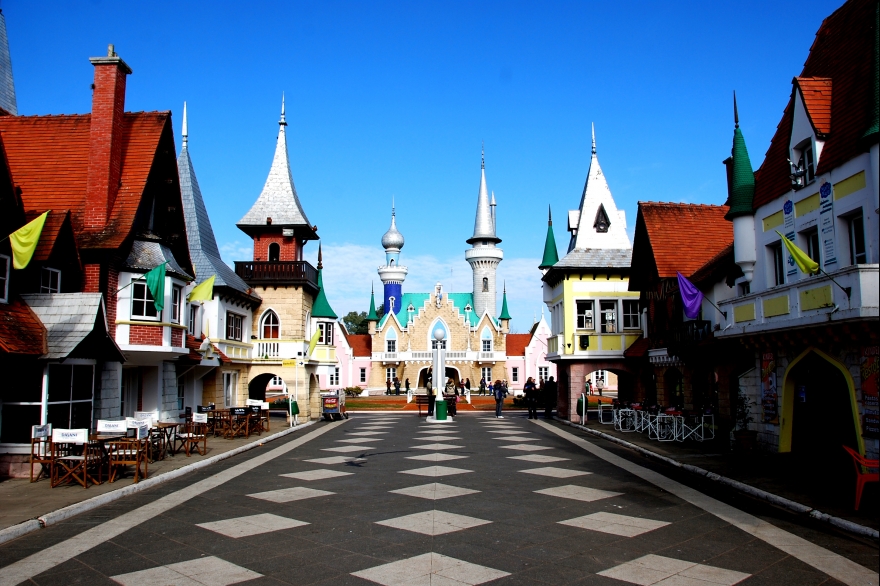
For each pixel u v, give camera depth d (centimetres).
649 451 1758
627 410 2420
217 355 2634
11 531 895
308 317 3538
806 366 1485
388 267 8956
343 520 987
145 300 1914
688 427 2008
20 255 1305
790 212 1545
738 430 1634
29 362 1387
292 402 2767
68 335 1416
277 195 3819
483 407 4406
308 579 718
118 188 1942
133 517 1014
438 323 7944
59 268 1672
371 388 7881
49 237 1564
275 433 2395
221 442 2069
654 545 847
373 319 8094
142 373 2017
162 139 2105
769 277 1658
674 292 2377
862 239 1299
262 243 3784
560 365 3291
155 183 2080
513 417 3497
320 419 3369
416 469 1500
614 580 712
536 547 837
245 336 3238
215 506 1095
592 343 2970
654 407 2270
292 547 841
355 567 758
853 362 1274
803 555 799
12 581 716
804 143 1502
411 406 4431
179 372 2294
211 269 2816
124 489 1206
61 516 1007
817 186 1427
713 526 946
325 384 3894
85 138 2034
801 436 1520
